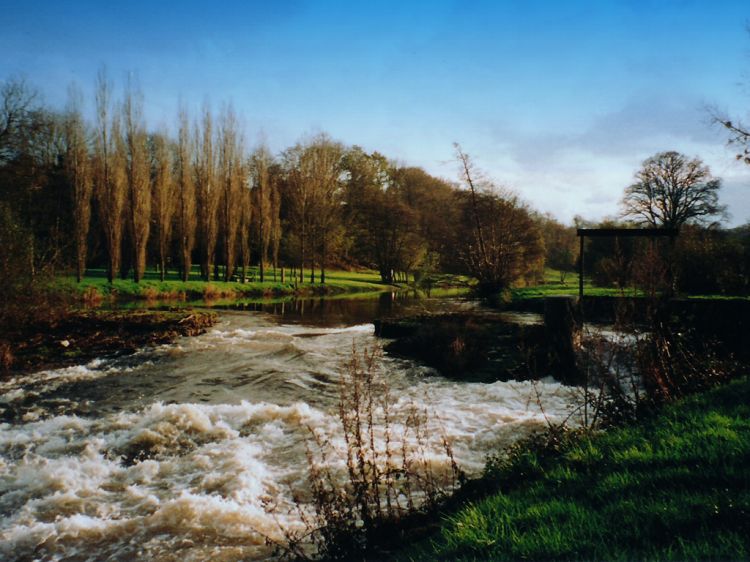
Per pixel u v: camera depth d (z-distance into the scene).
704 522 3.51
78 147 39.41
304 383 13.16
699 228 42.28
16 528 5.74
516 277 42.66
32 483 6.93
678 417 6.01
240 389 12.61
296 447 8.12
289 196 61.75
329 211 60.34
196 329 22.30
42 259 18.41
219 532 5.59
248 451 7.96
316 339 20.31
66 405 11.10
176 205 49.53
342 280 64.56
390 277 64.31
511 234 40.38
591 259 44.91
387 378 13.50
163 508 6.04
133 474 7.23
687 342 9.21
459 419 9.55
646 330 7.80
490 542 3.67
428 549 4.08
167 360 16.05
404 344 16.39
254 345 18.81
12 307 16.31
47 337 17.94
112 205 41.19
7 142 34.97
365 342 18.94
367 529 4.71
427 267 42.47
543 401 10.65
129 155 43.50
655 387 7.16
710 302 12.73
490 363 13.66
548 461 5.55
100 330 19.73
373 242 64.31
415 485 6.36
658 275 8.55
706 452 4.68
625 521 3.70
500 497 4.62
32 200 36.81
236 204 50.91
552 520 3.90
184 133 48.03
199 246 55.84
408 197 77.25
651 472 4.50
